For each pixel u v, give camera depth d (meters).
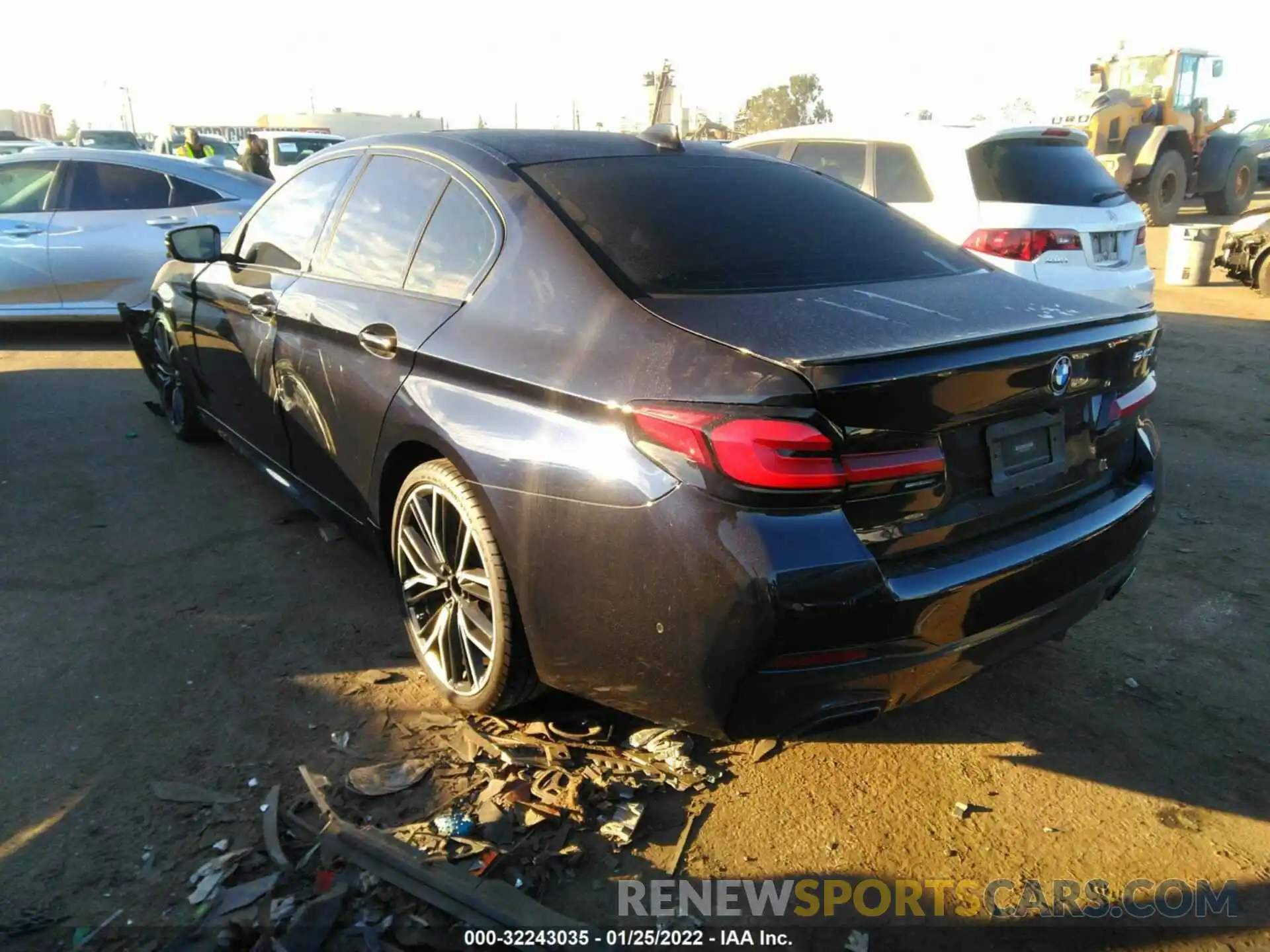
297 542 4.11
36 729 2.80
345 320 3.22
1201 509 4.79
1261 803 2.68
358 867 2.27
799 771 2.77
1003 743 2.93
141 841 2.38
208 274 4.41
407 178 3.31
